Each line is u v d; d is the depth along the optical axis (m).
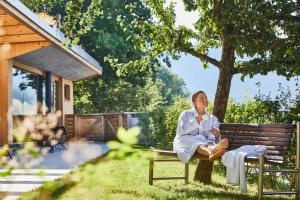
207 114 7.27
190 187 7.36
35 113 15.98
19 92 14.73
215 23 7.35
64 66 17.69
